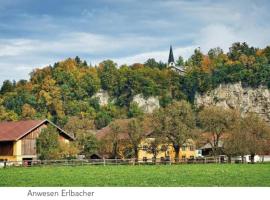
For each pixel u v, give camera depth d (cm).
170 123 9256
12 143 8875
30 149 9019
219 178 4897
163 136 9262
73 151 8406
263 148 9606
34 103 19738
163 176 5231
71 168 6981
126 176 5269
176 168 6850
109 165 7962
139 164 8381
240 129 9431
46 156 8025
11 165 7556
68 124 14525
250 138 9256
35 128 9094
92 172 5978
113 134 9525
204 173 5644
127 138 9588
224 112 9919
